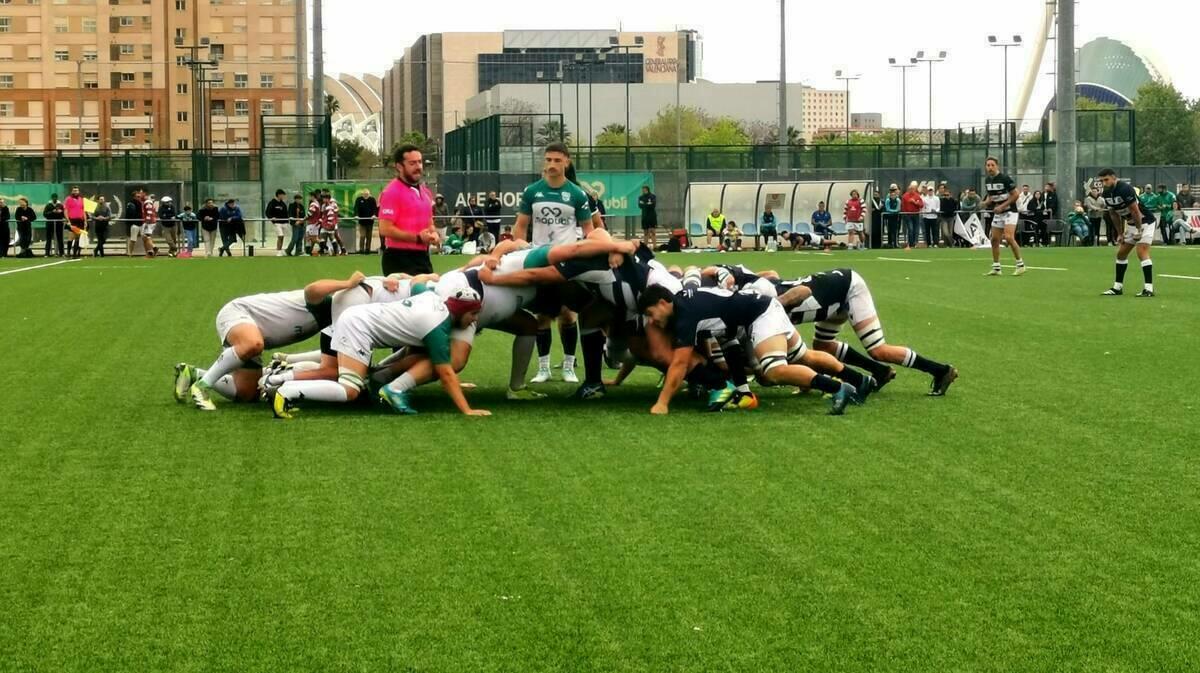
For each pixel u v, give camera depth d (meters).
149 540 6.11
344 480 7.27
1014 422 8.89
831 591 5.34
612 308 9.74
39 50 102.06
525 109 100.62
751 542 6.02
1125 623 4.97
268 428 8.81
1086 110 43.78
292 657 4.70
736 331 9.47
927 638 4.84
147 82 102.25
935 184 42.66
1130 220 18.31
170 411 9.49
